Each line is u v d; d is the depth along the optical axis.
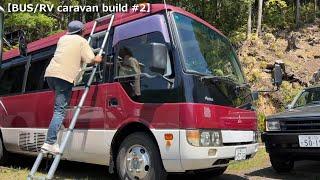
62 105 5.98
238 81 6.96
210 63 6.43
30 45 8.45
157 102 5.92
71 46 6.00
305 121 7.00
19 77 8.45
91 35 6.95
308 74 20.45
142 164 6.06
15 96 8.34
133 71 6.29
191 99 5.70
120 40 6.62
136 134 6.16
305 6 37.22
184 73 5.80
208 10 26.58
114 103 6.43
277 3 32.75
